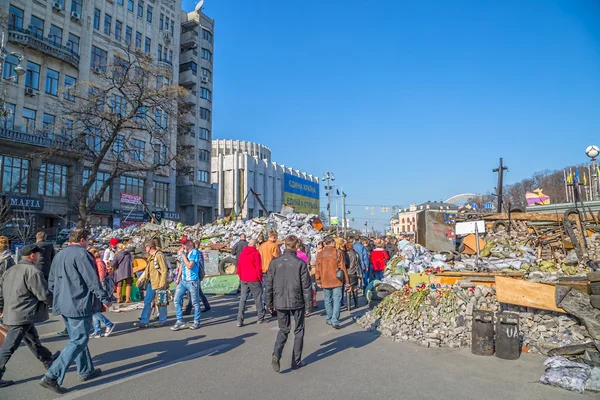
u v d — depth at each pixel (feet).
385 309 27.89
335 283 27.50
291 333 26.35
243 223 85.87
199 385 16.62
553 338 21.15
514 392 15.97
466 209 52.70
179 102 97.86
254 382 16.98
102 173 125.70
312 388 16.31
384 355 21.02
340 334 25.80
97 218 123.13
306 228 79.00
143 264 40.88
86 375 17.15
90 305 16.42
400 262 41.75
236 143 330.13
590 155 51.08
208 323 29.37
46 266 28.35
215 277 44.98
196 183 176.76
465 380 17.28
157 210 146.10
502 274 28.12
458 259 40.50
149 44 149.38
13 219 87.81
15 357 20.61
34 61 107.55
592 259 35.04
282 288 18.62
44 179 107.14
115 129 87.61
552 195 208.03
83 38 122.52
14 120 102.27
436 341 22.68
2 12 95.09
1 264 22.86
